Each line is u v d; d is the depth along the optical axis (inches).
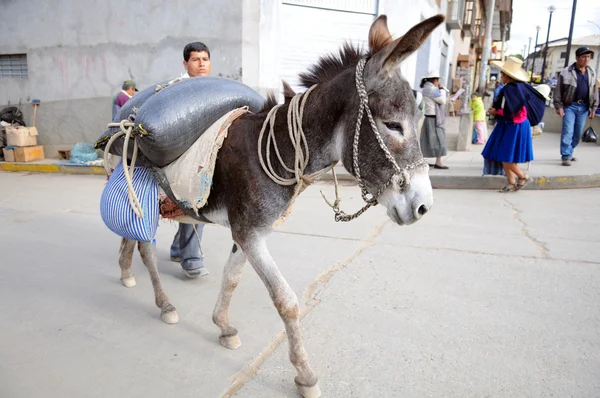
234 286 111.3
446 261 163.8
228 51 331.0
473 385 97.2
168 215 114.9
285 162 89.0
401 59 74.5
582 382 97.5
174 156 100.3
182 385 98.4
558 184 279.1
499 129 260.4
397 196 78.3
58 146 410.9
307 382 92.6
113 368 104.6
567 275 150.1
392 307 131.0
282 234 196.1
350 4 366.0
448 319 124.1
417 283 146.4
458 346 111.4
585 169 300.4
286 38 351.9
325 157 88.5
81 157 374.6
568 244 178.7
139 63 362.6
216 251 181.9
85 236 201.3
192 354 110.7
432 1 490.9
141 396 94.7
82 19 374.6
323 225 209.0
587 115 309.3
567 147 311.1
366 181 82.3
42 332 120.3
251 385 98.7
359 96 79.1
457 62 884.0
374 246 180.5
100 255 178.5
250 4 323.0
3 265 166.2
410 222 78.2
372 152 79.4
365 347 111.5
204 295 143.3
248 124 94.3
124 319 128.0
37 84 404.8
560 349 109.5
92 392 96.0
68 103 396.8
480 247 177.2
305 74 94.3
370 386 97.3
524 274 151.6
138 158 111.3
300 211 233.8
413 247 178.5
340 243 184.7
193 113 97.7
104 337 118.3
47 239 196.4
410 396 94.1
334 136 86.1
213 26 332.2
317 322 123.3
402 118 77.1
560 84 303.3
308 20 355.9
